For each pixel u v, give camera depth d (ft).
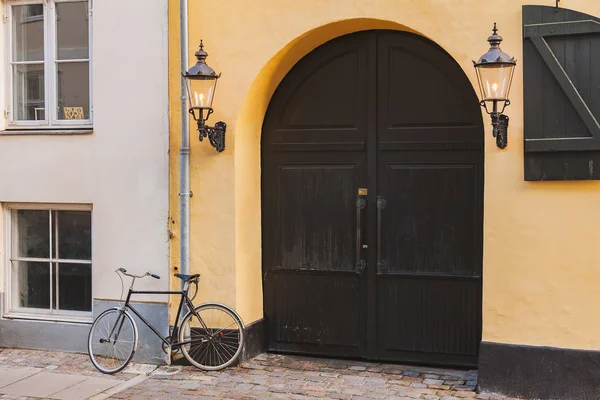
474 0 19.67
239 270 22.56
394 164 22.39
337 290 23.18
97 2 23.44
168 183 22.84
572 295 18.97
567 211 18.94
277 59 22.03
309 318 23.52
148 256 23.11
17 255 25.04
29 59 24.99
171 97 22.77
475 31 19.69
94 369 22.63
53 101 24.58
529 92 18.99
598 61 18.43
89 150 23.67
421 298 22.26
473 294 21.70
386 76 22.36
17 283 25.08
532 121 18.95
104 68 23.43
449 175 21.84
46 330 24.57
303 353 23.65
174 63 22.71
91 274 24.29
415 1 20.26
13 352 24.49
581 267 18.88
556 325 19.12
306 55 23.13
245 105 22.24
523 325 19.39
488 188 19.57
